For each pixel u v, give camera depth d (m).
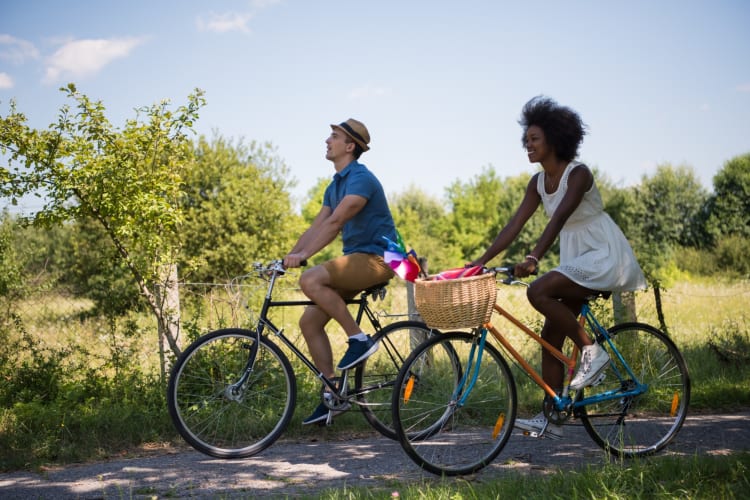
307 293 4.46
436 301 3.77
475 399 4.29
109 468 4.47
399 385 4.04
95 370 6.10
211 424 4.66
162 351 6.25
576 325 4.19
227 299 6.39
